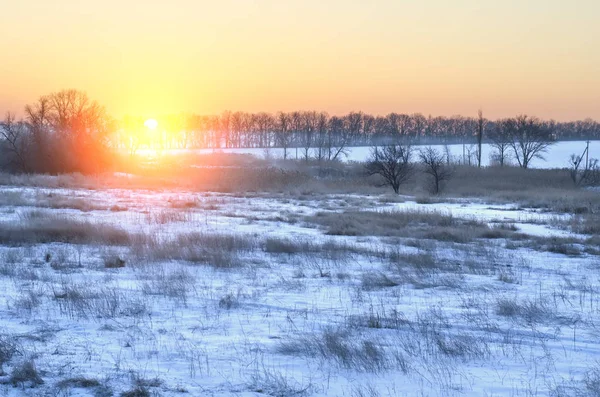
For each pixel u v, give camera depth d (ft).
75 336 25.05
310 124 438.81
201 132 524.52
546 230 74.33
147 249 48.37
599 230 72.23
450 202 115.85
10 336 24.77
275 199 115.75
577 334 26.16
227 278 38.86
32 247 51.06
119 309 29.55
